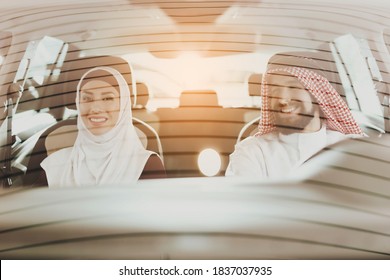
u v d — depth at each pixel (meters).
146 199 1.20
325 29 1.60
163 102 1.44
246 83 1.48
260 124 1.38
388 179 1.24
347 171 1.25
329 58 1.56
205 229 1.16
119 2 1.64
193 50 1.54
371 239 1.17
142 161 1.31
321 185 1.22
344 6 1.67
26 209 1.23
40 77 1.57
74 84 1.52
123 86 1.47
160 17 1.61
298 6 1.65
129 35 1.58
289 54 1.55
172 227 1.16
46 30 1.67
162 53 1.54
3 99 1.58
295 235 1.16
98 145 1.36
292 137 1.33
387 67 1.61
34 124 1.48
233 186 1.22
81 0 1.69
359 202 1.20
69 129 1.42
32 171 1.37
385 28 1.66
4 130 1.51
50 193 1.26
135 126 1.39
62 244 1.19
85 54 1.57
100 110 1.43
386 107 1.52
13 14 1.72
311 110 1.37
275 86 1.42
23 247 1.20
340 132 1.36
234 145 1.34
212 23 1.58
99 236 1.18
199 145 1.35
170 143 1.35
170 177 1.29
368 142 1.35
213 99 1.44
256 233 1.16
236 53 1.54
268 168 1.27
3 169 1.41
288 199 1.19
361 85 1.55
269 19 1.59
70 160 1.35
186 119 1.40
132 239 1.17
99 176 1.29
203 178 1.26
